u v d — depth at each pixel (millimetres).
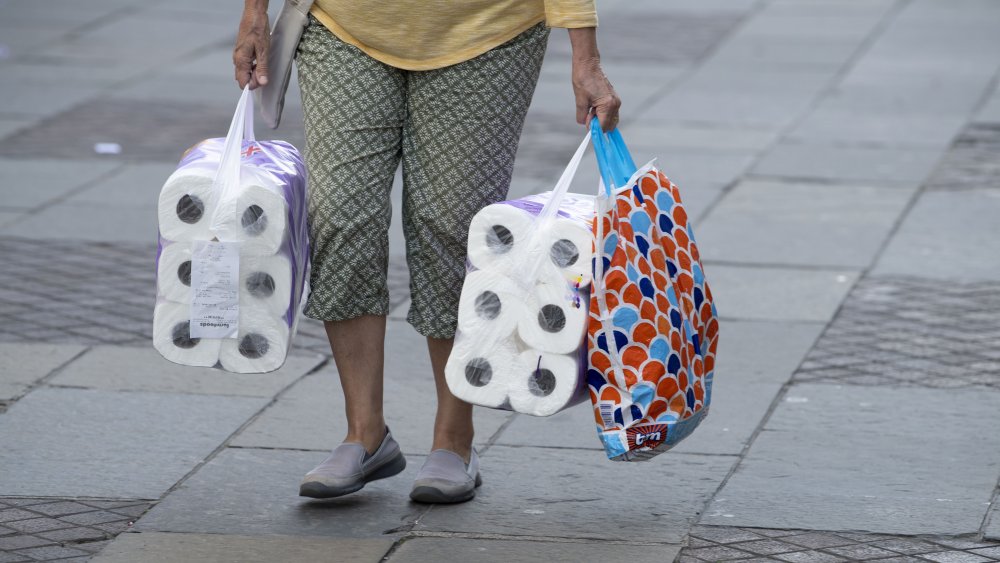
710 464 9219
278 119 8461
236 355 7980
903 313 12766
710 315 8234
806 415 10180
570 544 7902
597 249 7551
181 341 7977
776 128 20703
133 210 16484
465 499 8516
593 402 7770
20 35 28156
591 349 7688
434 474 8438
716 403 10445
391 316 12750
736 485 8836
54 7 31562
